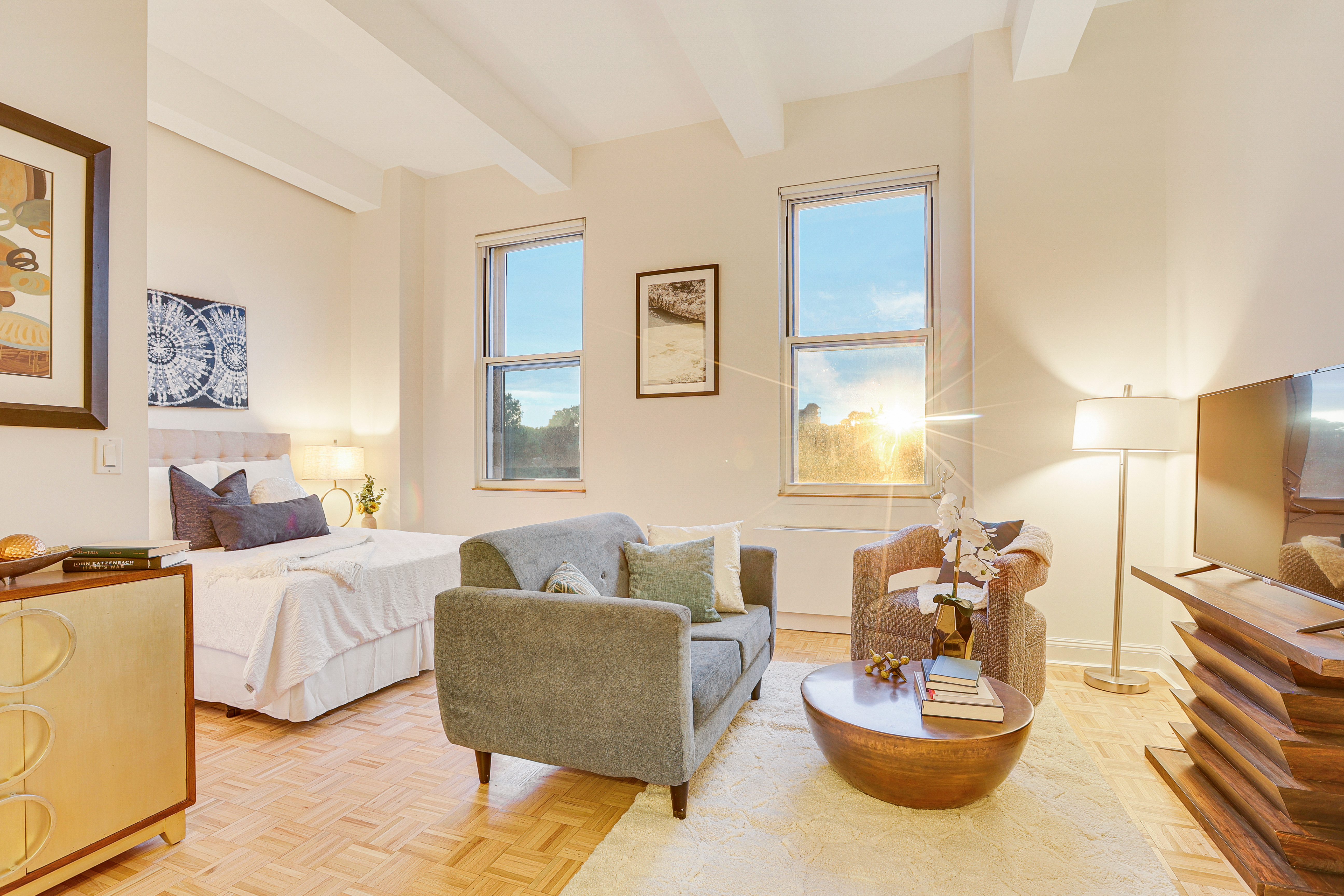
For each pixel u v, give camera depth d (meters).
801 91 3.97
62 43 1.77
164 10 3.19
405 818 1.92
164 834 1.77
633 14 3.25
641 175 4.47
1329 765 1.60
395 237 4.96
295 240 4.67
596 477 4.56
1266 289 2.36
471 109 3.61
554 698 1.92
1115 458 3.26
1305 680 1.68
